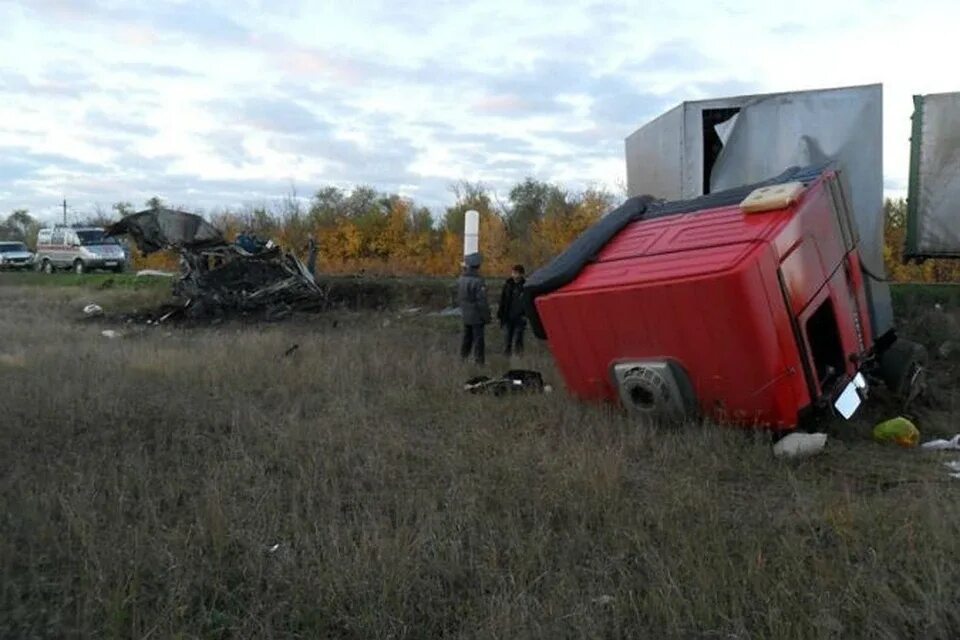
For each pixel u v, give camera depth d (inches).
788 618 168.2
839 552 196.5
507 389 406.6
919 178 551.8
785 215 305.0
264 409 386.3
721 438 293.3
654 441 299.4
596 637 165.3
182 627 172.7
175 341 663.8
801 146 410.0
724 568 187.6
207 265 941.2
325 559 199.2
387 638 169.8
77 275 1444.4
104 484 260.1
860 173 399.2
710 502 234.2
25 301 1108.5
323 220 1720.0
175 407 379.2
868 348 358.6
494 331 684.7
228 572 199.5
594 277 328.5
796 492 241.8
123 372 473.7
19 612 182.1
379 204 1726.1
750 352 288.0
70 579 196.2
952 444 307.1
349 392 416.8
